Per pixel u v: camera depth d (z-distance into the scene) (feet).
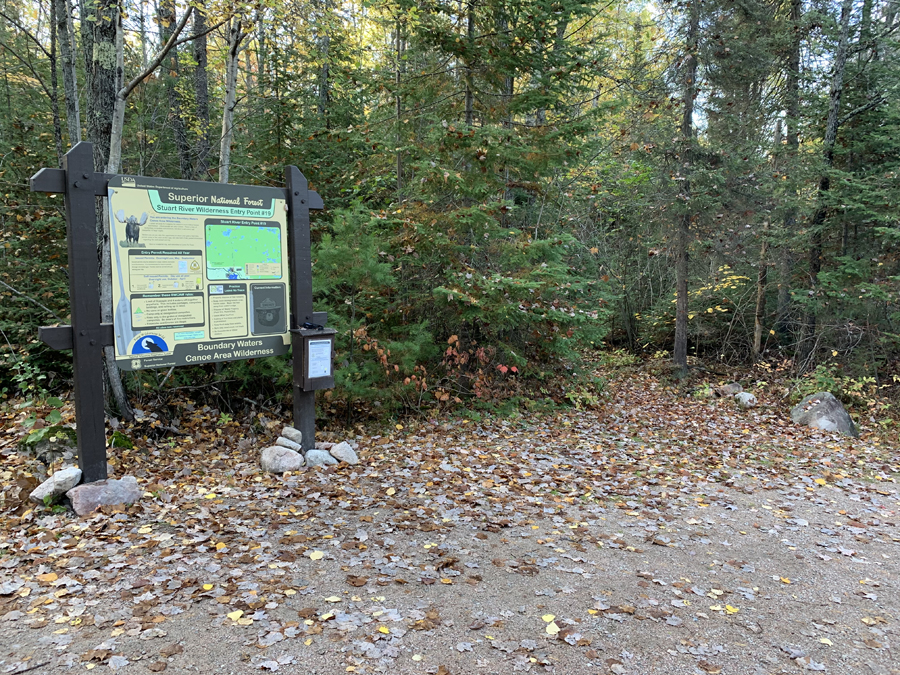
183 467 18.99
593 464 23.07
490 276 28.53
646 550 15.01
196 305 17.95
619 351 56.54
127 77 35.37
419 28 27.71
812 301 42.06
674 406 38.91
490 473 20.44
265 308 19.47
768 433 32.27
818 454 27.86
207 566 12.26
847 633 11.41
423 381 27.09
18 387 24.80
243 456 20.54
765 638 11.05
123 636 9.68
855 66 43.75
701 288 48.60
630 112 46.73
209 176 34.83
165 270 17.26
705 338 52.75
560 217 38.24
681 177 39.63
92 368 15.87
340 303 27.07
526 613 11.31
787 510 19.16
